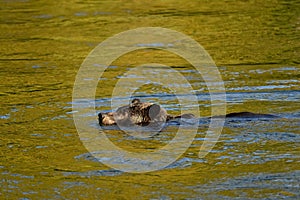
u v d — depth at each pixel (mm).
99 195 24562
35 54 51594
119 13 66500
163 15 65062
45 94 39969
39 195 24719
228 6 69125
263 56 49031
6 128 32906
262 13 64875
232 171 26500
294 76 42750
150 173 26625
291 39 54250
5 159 28609
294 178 25562
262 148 28797
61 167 27500
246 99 37250
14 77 44781
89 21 63062
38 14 66750
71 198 24359
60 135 31547
